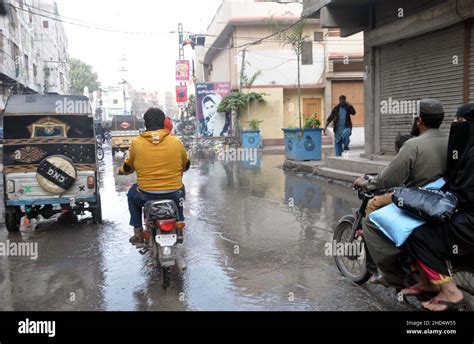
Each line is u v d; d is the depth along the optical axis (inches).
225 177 585.3
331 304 182.7
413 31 406.6
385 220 164.1
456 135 158.1
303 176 565.0
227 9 1099.9
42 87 1675.7
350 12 486.9
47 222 346.9
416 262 161.9
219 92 1147.3
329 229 301.3
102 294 198.5
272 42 1071.0
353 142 929.5
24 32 1321.4
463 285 181.2
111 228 322.0
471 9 337.4
